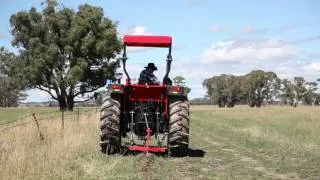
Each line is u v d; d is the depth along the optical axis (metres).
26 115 18.80
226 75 145.50
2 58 66.88
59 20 63.97
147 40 12.90
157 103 13.05
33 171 9.04
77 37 63.47
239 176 9.98
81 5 65.88
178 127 12.47
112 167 9.91
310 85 144.12
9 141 12.76
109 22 64.81
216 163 11.82
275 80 145.38
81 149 12.87
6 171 8.72
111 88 12.61
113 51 64.81
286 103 146.88
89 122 20.77
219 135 20.33
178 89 12.53
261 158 12.83
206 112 54.41
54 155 10.87
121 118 13.01
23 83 64.69
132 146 12.48
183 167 11.02
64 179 8.72
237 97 144.38
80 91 66.31
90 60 64.44
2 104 104.31
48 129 15.44
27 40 65.31
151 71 13.55
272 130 22.97
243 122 30.98
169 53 13.20
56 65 64.12
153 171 10.20
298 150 14.29
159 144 13.05
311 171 10.76
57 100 65.75
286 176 10.15
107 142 12.43
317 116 38.19
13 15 64.88
